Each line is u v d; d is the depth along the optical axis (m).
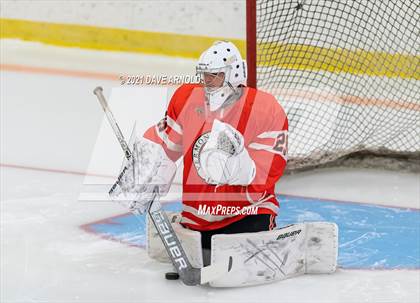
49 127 16.78
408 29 19.17
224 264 9.69
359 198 13.56
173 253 9.52
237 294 9.60
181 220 10.42
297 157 14.42
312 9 20.03
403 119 16.75
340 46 18.66
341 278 10.25
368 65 19.67
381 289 9.86
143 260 10.79
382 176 14.63
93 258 10.78
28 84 19.34
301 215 12.70
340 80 19.02
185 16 21.38
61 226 11.97
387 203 13.38
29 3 21.67
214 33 21.39
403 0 19.94
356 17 19.41
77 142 16.02
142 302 9.29
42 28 21.72
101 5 21.64
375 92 18.50
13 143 15.85
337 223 12.38
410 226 12.38
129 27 21.41
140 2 21.55
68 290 9.62
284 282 10.08
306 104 16.14
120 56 21.11
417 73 19.41
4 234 11.55
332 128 15.91
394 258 11.05
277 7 16.92
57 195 13.34
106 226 12.06
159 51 21.36
